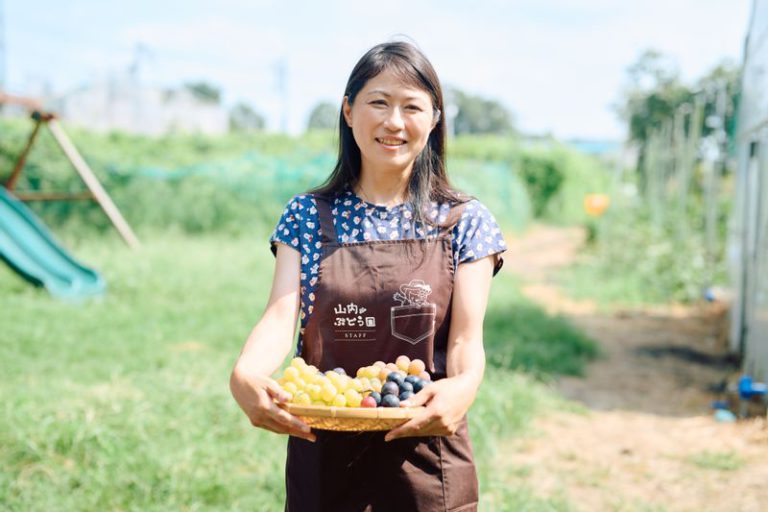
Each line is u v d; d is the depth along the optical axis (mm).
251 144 27281
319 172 20281
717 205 13539
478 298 2293
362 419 1982
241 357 2201
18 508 4148
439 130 2426
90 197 13852
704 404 6996
